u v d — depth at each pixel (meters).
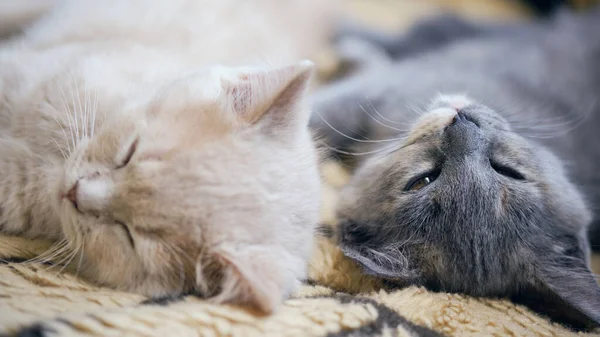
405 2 0.61
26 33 0.41
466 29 0.55
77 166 0.30
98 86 0.32
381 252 0.35
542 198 0.36
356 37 0.52
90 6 0.40
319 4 0.50
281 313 0.27
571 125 0.43
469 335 0.29
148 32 0.40
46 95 0.33
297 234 0.30
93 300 0.27
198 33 0.41
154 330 0.25
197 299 0.28
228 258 0.28
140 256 0.29
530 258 0.34
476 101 0.39
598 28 0.49
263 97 0.30
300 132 0.31
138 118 0.29
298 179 0.31
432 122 0.36
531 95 0.45
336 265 0.33
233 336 0.26
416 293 0.32
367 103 0.42
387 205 0.36
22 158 0.32
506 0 0.66
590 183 0.42
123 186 0.28
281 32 0.46
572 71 0.47
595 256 0.41
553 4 0.63
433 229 0.35
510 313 0.32
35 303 0.26
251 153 0.29
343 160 0.42
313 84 0.44
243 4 0.44
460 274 0.34
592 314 0.31
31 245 0.31
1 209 0.32
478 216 0.35
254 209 0.29
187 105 0.29
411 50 0.53
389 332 0.28
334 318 0.27
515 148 0.36
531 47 0.49
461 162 0.35
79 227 0.29
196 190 0.28
